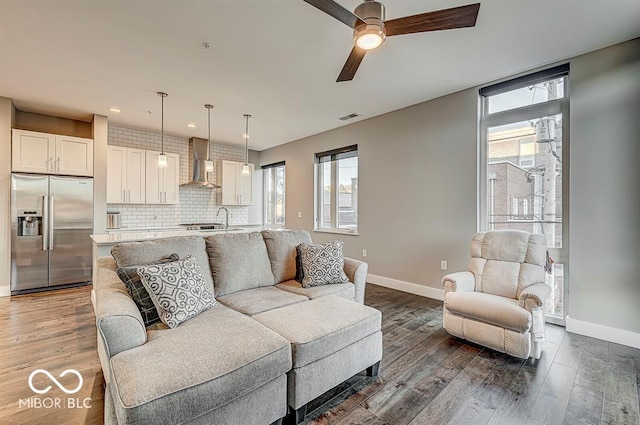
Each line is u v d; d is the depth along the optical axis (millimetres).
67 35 2475
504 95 3422
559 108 3021
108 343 1432
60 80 3348
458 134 3680
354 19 1723
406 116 4230
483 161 3549
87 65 2996
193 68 3055
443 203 3832
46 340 2611
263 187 7395
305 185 6012
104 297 1729
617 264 2635
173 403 1203
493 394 1905
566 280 2971
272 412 1543
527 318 2217
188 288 1920
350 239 5059
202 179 6051
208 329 1691
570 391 1936
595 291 2740
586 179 2783
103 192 4652
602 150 2699
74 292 4137
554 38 2535
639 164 2533
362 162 4855
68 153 4375
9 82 3426
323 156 5742
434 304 3686
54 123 4633
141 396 1155
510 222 3389
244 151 6992
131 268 1941
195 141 5977
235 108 4277
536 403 1818
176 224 5941
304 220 6031
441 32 2438
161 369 1303
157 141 5668
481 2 2080
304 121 4926
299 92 3693
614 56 2639
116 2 2076
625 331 2592
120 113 4500
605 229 2689
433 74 3215
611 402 1826
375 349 2057
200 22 2303
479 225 3545
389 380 2057
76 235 4418
